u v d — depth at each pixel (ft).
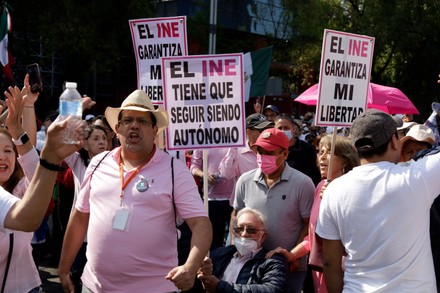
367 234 10.30
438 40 93.25
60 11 74.64
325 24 99.04
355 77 18.08
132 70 111.45
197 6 116.98
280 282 14.74
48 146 7.80
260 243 15.65
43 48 85.97
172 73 16.51
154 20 20.99
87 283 12.82
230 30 122.42
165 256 12.30
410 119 37.27
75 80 91.86
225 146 16.44
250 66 43.52
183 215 12.35
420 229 10.25
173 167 12.59
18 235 11.66
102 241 12.24
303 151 25.12
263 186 16.60
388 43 93.81
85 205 13.16
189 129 16.53
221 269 15.85
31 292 12.21
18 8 72.74
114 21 77.97
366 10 91.25
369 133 10.68
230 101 16.44
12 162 11.67
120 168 12.64
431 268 10.46
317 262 12.61
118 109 12.87
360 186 10.49
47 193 7.88
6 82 74.69
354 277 10.49
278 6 129.49
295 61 108.99
